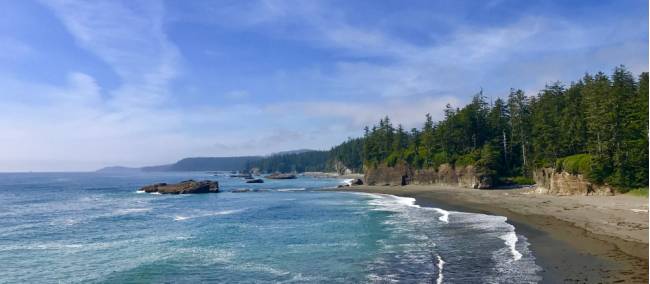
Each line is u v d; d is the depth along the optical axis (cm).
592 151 6638
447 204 6328
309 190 11012
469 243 3138
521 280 2150
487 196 7200
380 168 12756
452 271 2383
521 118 9888
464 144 11062
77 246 3416
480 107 11581
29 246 3431
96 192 11269
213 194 10119
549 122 8694
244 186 14025
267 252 3081
